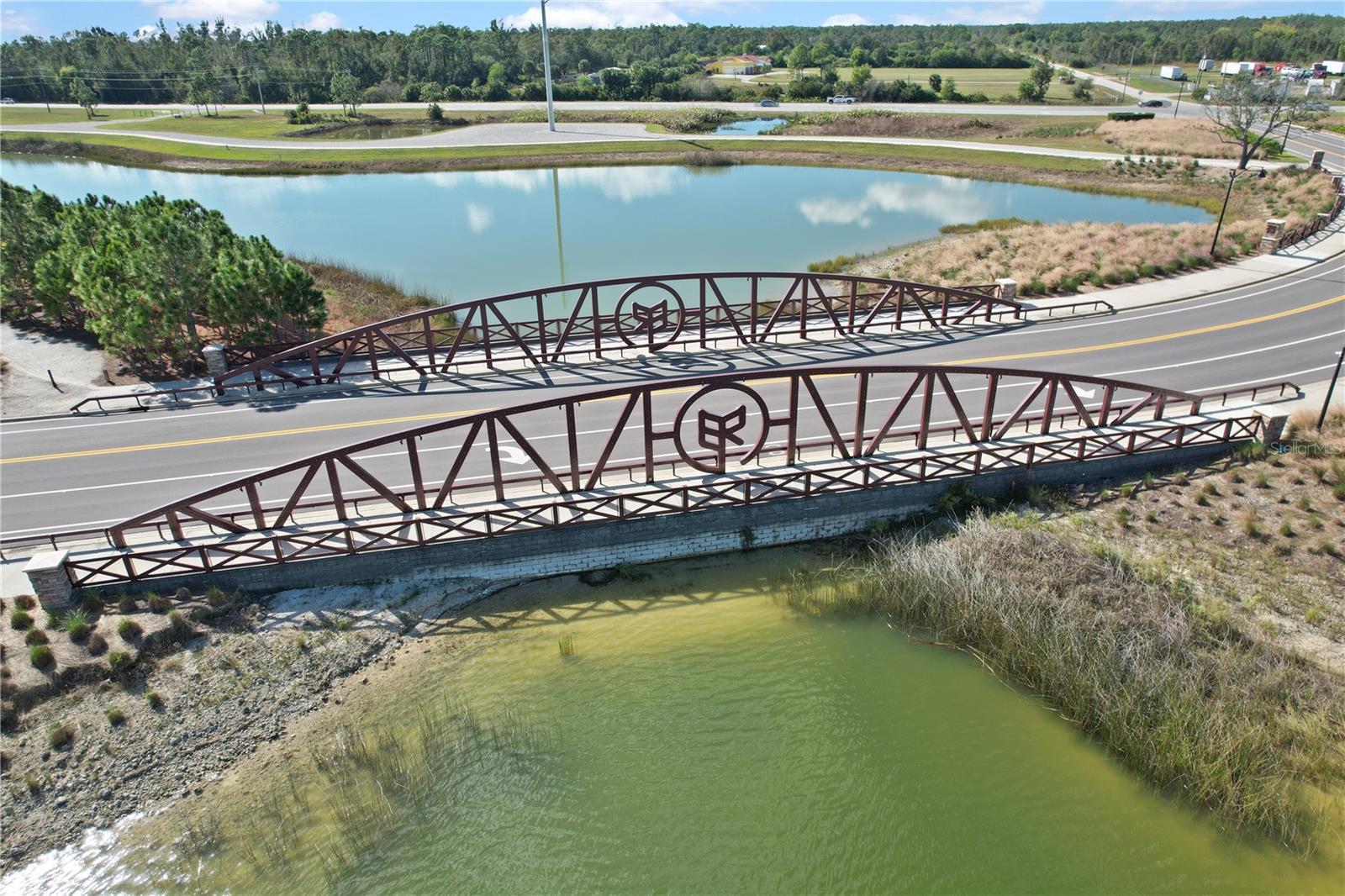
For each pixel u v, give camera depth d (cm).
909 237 6059
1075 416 2845
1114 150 9012
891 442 2647
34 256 4066
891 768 1645
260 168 9194
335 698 1850
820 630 2052
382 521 2241
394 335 3791
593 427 2883
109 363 3541
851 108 12381
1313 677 1759
